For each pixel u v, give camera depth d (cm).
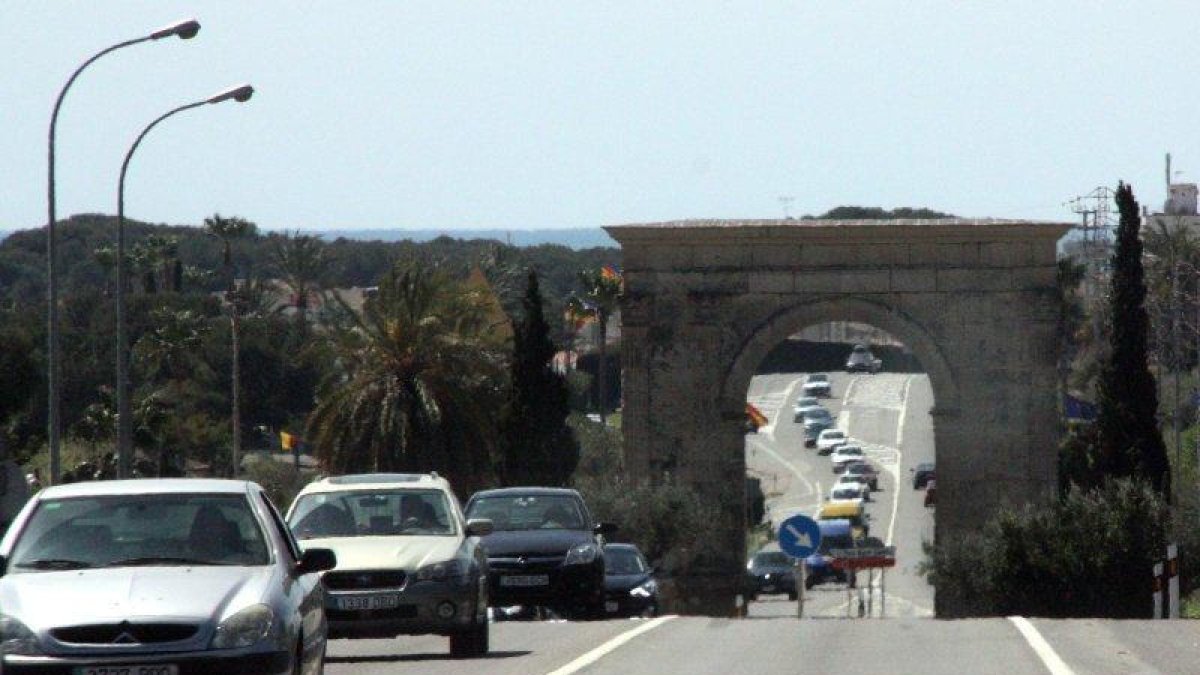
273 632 4281
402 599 6669
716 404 17962
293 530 7169
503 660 6712
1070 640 7025
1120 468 16188
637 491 16962
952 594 14788
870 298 17850
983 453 17750
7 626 4222
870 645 7088
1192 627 7638
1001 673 5888
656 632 7812
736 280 17962
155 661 4153
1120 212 16450
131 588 4312
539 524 9812
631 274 18038
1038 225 17612
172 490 4734
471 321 18738
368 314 18688
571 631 8169
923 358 17838
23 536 4625
